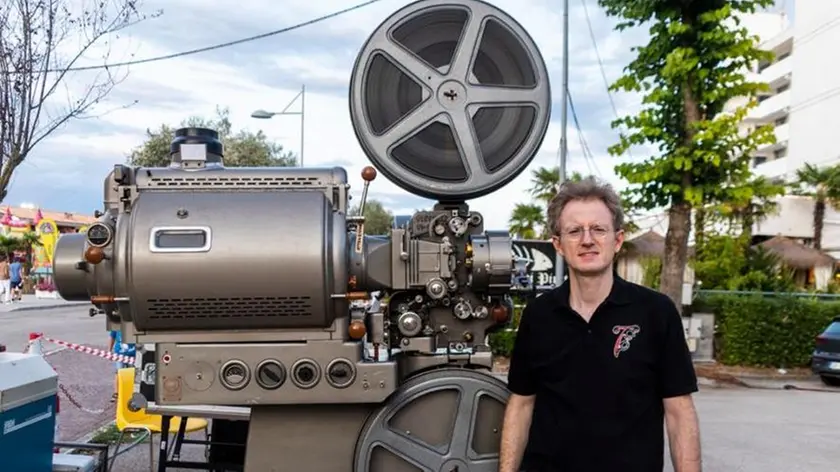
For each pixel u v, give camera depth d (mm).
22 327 15195
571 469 2156
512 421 2391
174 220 2465
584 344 2174
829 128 36781
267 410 2701
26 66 5180
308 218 2512
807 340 11398
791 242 22172
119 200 2605
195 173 2676
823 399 9156
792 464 5824
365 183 2820
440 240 2855
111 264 2508
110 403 7348
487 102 2871
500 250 2781
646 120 9469
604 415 2125
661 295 2223
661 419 2174
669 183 9430
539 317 2289
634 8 9133
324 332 2588
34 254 27953
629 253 18484
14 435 2744
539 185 21312
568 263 2225
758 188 9258
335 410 2717
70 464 3295
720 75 9031
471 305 2900
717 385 10180
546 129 2910
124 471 4801
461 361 2895
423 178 2850
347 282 2584
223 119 24375
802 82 39031
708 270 16188
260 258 2439
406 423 2771
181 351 2539
